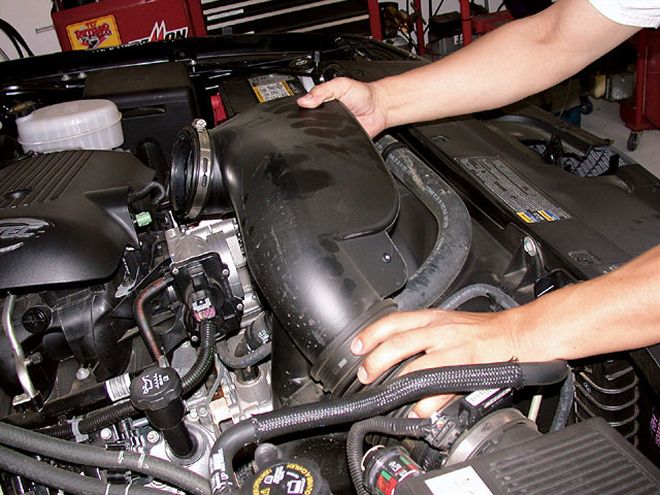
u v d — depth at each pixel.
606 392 0.90
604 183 1.12
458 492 0.64
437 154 1.20
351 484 0.93
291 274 0.77
